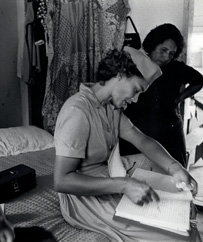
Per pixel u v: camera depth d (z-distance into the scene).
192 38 1.97
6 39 2.62
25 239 1.04
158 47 1.95
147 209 0.97
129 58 1.06
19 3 2.64
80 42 2.24
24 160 2.01
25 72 2.51
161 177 1.20
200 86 1.96
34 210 1.32
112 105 1.20
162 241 1.02
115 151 1.23
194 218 1.07
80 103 1.06
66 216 1.16
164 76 1.97
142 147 1.35
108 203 1.14
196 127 2.15
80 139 1.02
